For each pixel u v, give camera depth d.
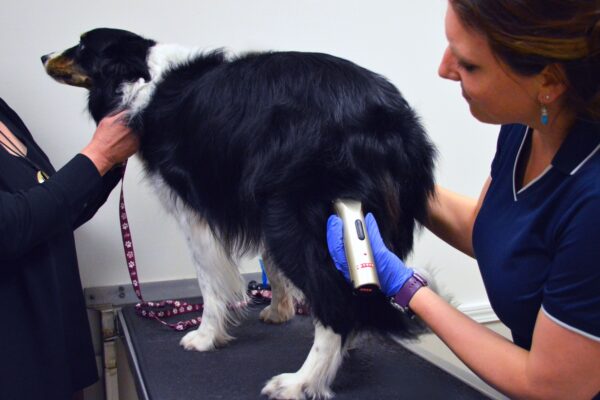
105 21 2.14
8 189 1.43
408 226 1.46
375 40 2.53
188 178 1.65
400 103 1.47
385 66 2.58
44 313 1.45
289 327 1.96
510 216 1.07
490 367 1.01
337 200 1.32
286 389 1.39
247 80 1.54
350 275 1.20
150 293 2.31
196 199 1.66
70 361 1.71
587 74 0.80
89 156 1.51
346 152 1.35
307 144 1.37
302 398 1.40
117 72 1.75
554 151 1.00
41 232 1.34
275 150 1.41
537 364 0.94
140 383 1.49
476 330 1.07
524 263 1.01
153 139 1.70
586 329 0.88
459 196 1.51
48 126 2.14
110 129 1.59
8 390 1.36
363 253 1.19
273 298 1.97
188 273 2.40
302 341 1.82
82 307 1.79
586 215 0.88
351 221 1.25
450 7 0.89
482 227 1.16
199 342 1.74
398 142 1.39
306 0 2.38
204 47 2.01
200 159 1.59
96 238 2.25
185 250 2.37
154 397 1.40
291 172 1.38
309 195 1.35
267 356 1.68
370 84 1.45
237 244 1.65
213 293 1.76
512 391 0.98
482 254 1.15
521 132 1.15
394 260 1.21
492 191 1.17
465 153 2.78
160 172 1.72
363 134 1.36
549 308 0.92
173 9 2.21
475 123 2.76
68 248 1.73
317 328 1.41
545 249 0.98
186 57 1.79
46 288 1.46
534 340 0.95
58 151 2.17
